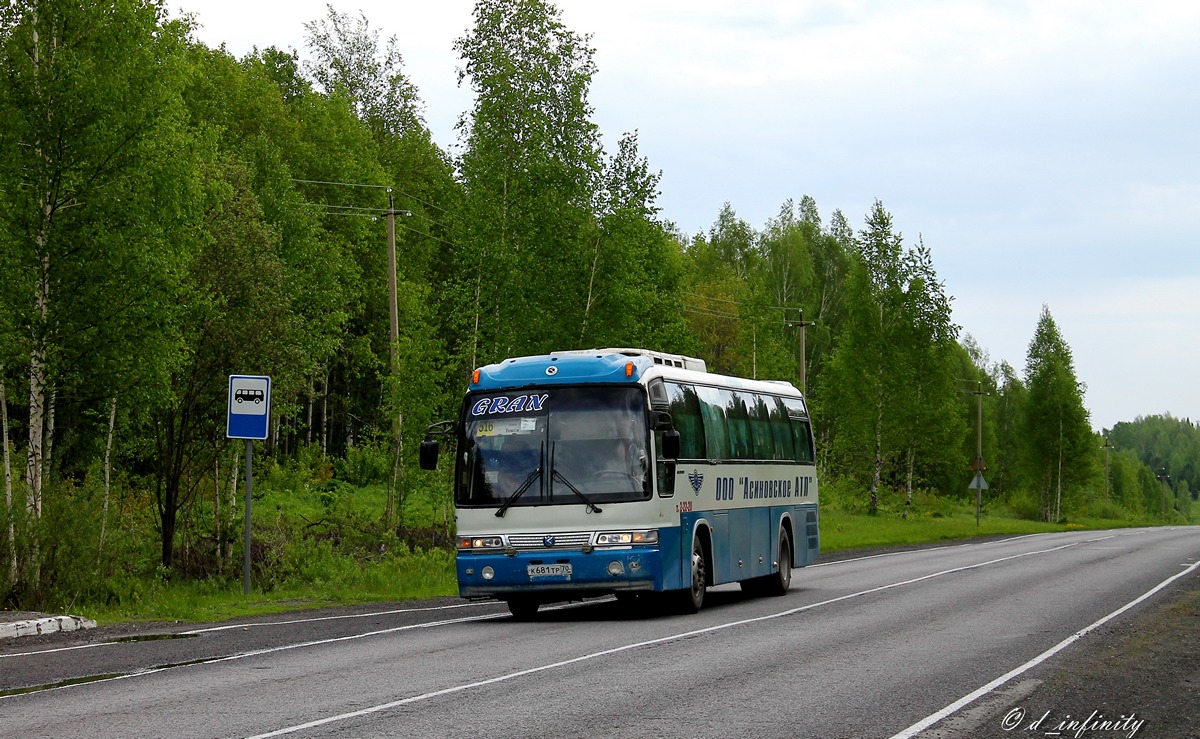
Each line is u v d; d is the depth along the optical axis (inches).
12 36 879.1
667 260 1633.9
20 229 848.9
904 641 557.0
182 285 922.1
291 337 1127.6
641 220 1365.7
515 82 1401.3
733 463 836.6
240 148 1995.6
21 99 858.1
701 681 431.2
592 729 338.0
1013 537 2172.7
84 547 761.0
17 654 527.2
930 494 3408.0
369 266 2340.1
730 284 3422.7
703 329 3203.7
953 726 345.1
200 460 1077.1
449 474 1353.3
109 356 871.7
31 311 842.2
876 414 2815.0
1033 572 1080.8
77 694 409.1
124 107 881.5
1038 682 430.0
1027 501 3833.7
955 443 3622.0
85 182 871.1
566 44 1418.6
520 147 1381.6
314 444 1998.0
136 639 592.4
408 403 1347.2
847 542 1828.2
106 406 952.9
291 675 453.4
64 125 859.4
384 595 901.8
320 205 1945.1
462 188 1416.1
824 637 577.0
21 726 348.5
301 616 728.3
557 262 1337.4
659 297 1573.6
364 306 2289.6
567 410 706.8
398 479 1360.7
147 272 876.6
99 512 788.6
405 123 2613.2
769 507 907.4
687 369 815.1
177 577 990.4
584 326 1336.1
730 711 368.2
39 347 850.8
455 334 1459.2
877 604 770.2
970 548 1667.1
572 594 692.7
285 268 1182.3
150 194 895.7
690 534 740.0
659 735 329.7
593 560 683.4
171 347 910.4
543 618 713.0
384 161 2546.8
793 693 403.9
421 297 1958.7
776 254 3516.2
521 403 714.2
